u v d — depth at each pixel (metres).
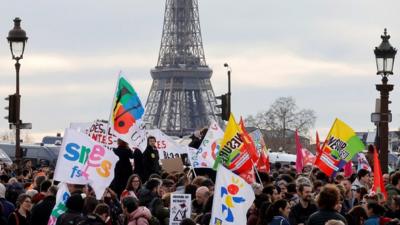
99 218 40.94
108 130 54.25
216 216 41.22
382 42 76.56
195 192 51.12
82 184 44.72
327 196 40.59
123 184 55.78
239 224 41.16
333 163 62.34
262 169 70.31
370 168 69.38
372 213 45.06
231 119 51.62
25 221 49.69
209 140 65.25
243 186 41.25
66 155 43.97
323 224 40.28
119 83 53.50
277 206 43.28
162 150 78.00
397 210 48.28
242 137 51.84
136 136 53.84
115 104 53.56
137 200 45.47
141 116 53.94
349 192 55.47
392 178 53.56
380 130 76.56
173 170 67.25
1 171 79.50
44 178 58.22
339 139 62.16
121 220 47.78
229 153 51.75
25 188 64.31
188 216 45.72
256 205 45.94
